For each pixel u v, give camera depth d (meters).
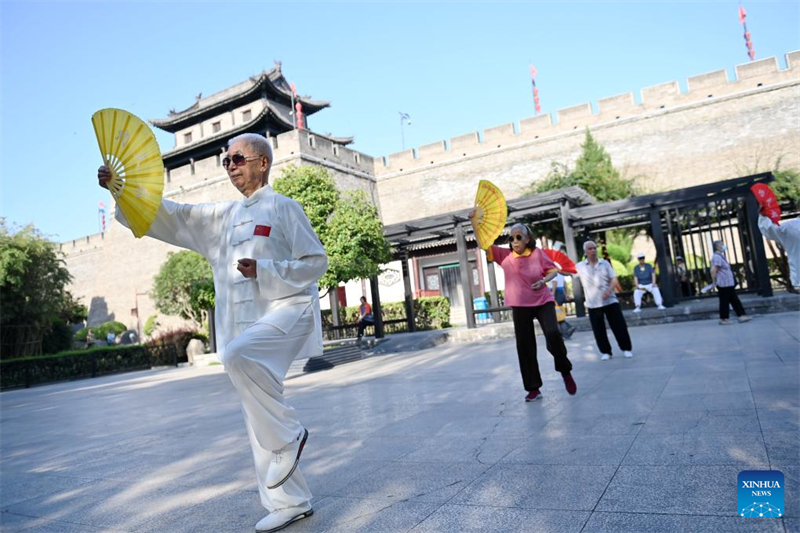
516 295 5.25
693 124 28.75
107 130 2.52
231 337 2.78
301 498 2.61
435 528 2.37
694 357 6.89
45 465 4.72
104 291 39.12
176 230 2.92
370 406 6.05
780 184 20.12
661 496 2.46
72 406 10.29
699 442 3.22
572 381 5.30
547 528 2.24
